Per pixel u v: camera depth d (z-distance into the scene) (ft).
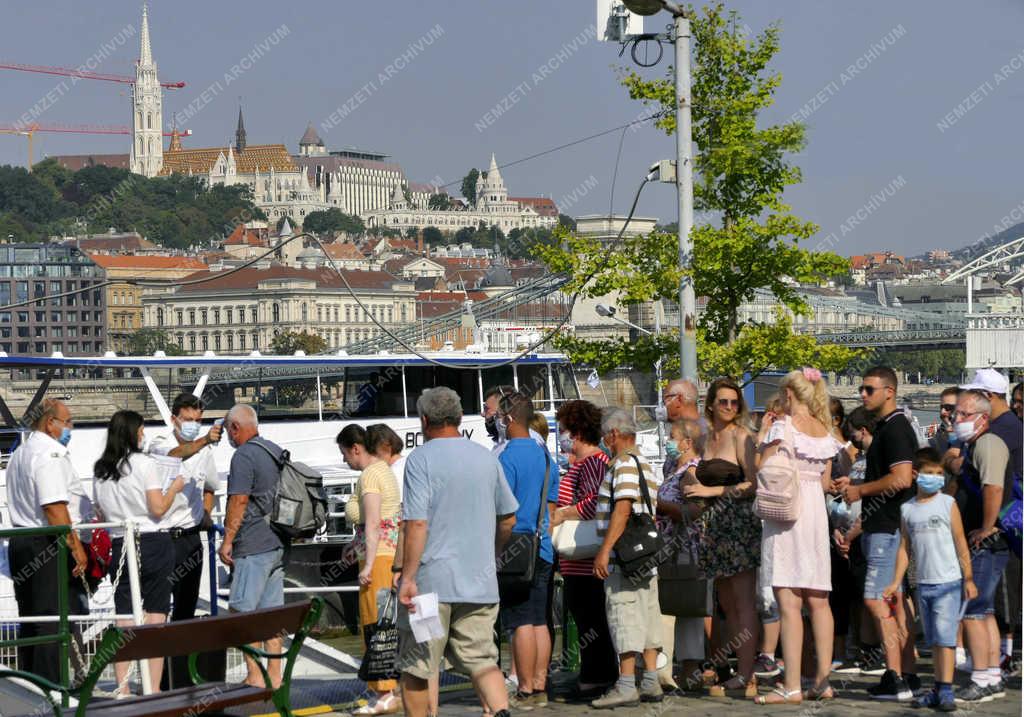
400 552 37.65
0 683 47.96
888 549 43.06
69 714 34.58
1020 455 43.65
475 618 37.04
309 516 44.19
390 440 45.88
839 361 124.47
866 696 43.68
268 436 101.91
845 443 49.57
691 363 71.56
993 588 42.70
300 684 50.57
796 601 42.27
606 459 43.88
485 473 37.06
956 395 51.90
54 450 45.03
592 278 128.77
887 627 42.98
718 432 44.42
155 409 99.09
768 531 42.50
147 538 44.57
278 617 35.14
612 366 125.90
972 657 42.55
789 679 42.47
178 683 46.96
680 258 71.41
